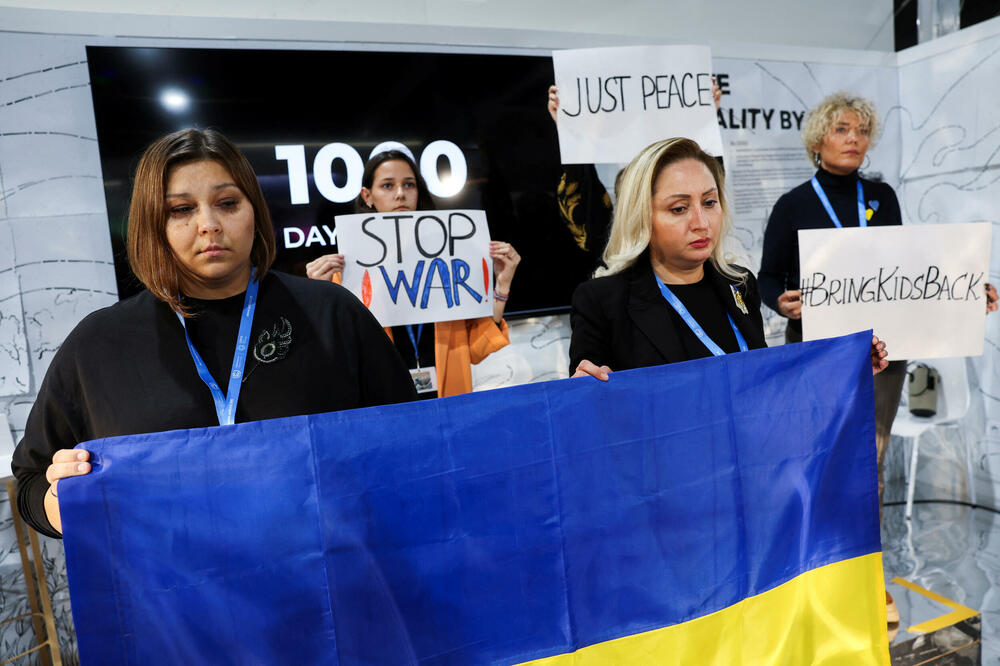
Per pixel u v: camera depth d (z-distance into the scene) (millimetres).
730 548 1314
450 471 1151
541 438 1199
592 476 1228
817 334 1896
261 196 1175
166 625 1026
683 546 1283
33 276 2246
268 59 2389
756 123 3145
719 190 1691
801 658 1375
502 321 2432
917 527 3217
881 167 3469
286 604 1071
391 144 2568
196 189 1068
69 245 2279
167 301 1126
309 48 2443
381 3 2699
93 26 2213
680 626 1281
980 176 3119
